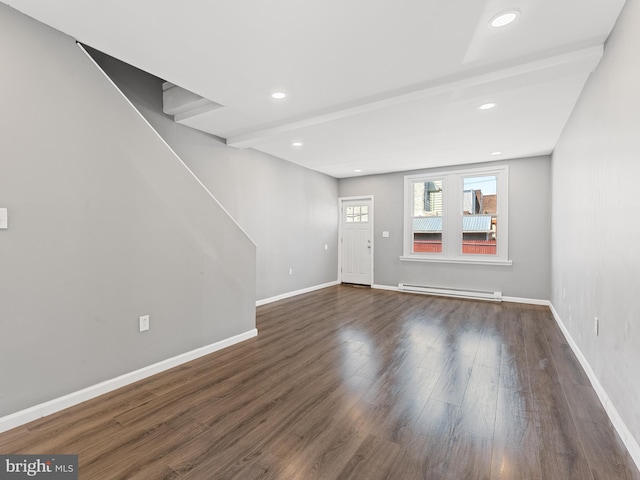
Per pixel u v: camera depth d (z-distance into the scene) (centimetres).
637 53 165
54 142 205
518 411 208
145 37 211
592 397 226
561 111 324
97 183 227
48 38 201
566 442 177
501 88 267
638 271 165
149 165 260
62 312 209
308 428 190
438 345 329
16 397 190
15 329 189
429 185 618
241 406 214
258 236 505
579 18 191
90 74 223
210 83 275
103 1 177
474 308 489
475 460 163
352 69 251
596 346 236
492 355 303
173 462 161
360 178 691
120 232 241
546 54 230
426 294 599
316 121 350
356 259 705
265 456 166
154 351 265
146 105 346
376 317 439
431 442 177
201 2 177
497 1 176
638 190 165
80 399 217
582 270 282
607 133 213
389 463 161
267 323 411
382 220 664
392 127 371
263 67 248
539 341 341
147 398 224
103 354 231
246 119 363
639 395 161
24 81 191
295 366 279
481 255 564
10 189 186
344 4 179
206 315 309
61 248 208
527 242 523
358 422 196
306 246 620
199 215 302
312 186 636
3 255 184
